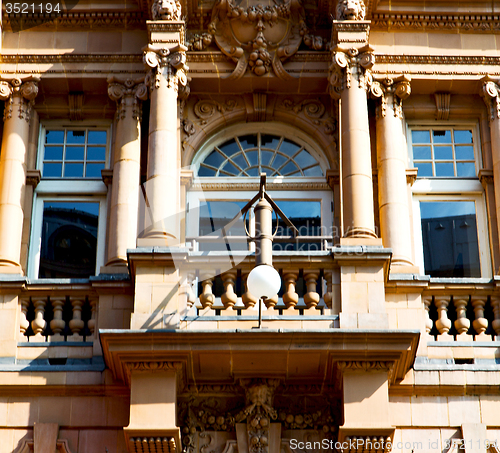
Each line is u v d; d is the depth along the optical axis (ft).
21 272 62.34
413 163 68.13
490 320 62.49
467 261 65.87
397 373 58.03
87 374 58.85
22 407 58.54
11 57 67.77
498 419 58.23
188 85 68.03
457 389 58.59
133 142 66.08
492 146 66.64
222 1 68.33
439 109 68.28
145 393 56.03
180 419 58.03
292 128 69.46
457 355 60.13
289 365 57.26
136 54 68.08
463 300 61.41
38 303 61.26
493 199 66.18
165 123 63.77
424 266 65.82
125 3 68.74
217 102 69.21
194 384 58.39
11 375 58.59
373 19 68.59
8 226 63.67
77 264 65.67
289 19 68.95
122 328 60.23
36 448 57.57
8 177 65.00
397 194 64.90
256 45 68.33
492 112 67.36
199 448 57.62
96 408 58.59
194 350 55.77
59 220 66.64
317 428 58.03
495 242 65.21
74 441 57.98
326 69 68.33
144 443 55.36
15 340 60.08
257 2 69.10
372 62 65.00
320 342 55.67
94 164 68.08
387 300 60.90
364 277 58.65
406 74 67.67
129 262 58.90
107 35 68.74
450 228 66.64
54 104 68.39
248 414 57.82
